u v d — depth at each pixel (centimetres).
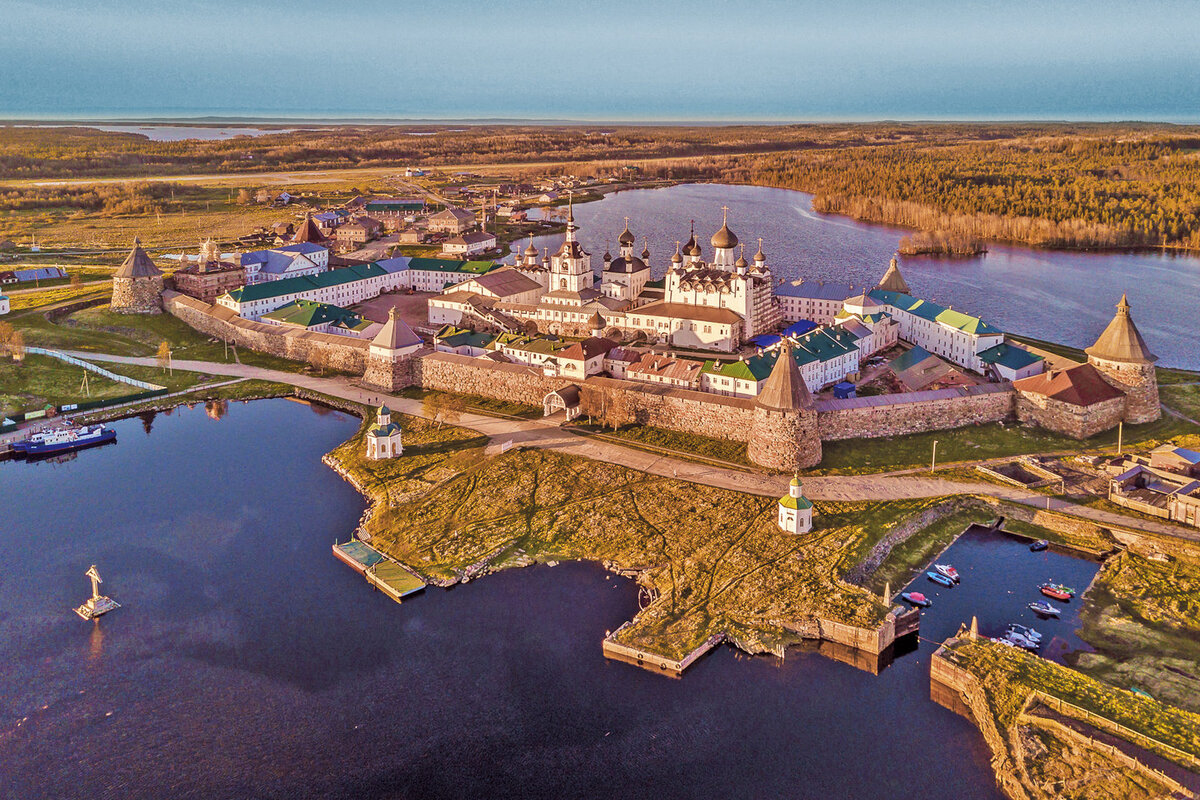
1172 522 15212
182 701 11850
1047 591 13762
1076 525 15412
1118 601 13462
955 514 16075
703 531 15488
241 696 11944
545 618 13538
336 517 16775
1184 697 11150
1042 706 10938
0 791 10406
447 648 12888
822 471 17575
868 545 14762
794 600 13438
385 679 12269
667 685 12044
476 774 10644
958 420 19488
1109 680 11644
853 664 12356
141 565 15088
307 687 12112
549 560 15075
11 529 16212
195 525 16425
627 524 15862
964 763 10594
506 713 11612
